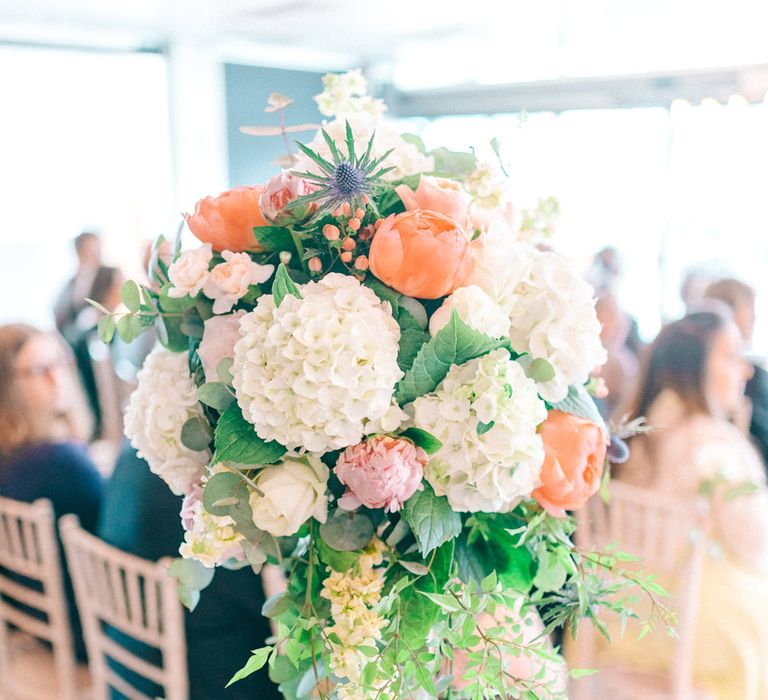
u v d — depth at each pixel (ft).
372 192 2.02
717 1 12.03
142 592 4.96
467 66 17.28
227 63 18.03
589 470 2.15
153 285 2.40
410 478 1.89
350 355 1.83
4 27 14.76
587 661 5.80
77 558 5.24
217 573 4.56
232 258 2.09
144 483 4.87
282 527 1.96
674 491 6.20
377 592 2.01
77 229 17.53
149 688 5.00
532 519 2.22
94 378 11.24
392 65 18.90
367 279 2.08
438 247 1.90
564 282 2.15
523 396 1.94
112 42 16.39
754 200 11.97
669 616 2.16
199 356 2.16
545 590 2.31
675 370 6.30
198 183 18.12
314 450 1.91
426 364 1.95
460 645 1.94
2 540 6.22
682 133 12.69
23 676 6.24
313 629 2.04
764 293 11.43
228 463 2.00
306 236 2.10
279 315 1.91
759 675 5.95
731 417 7.63
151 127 17.67
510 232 2.12
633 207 13.57
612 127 13.64
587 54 14.35
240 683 4.64
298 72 19.08
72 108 16.79
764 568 6.19
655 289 13.53
